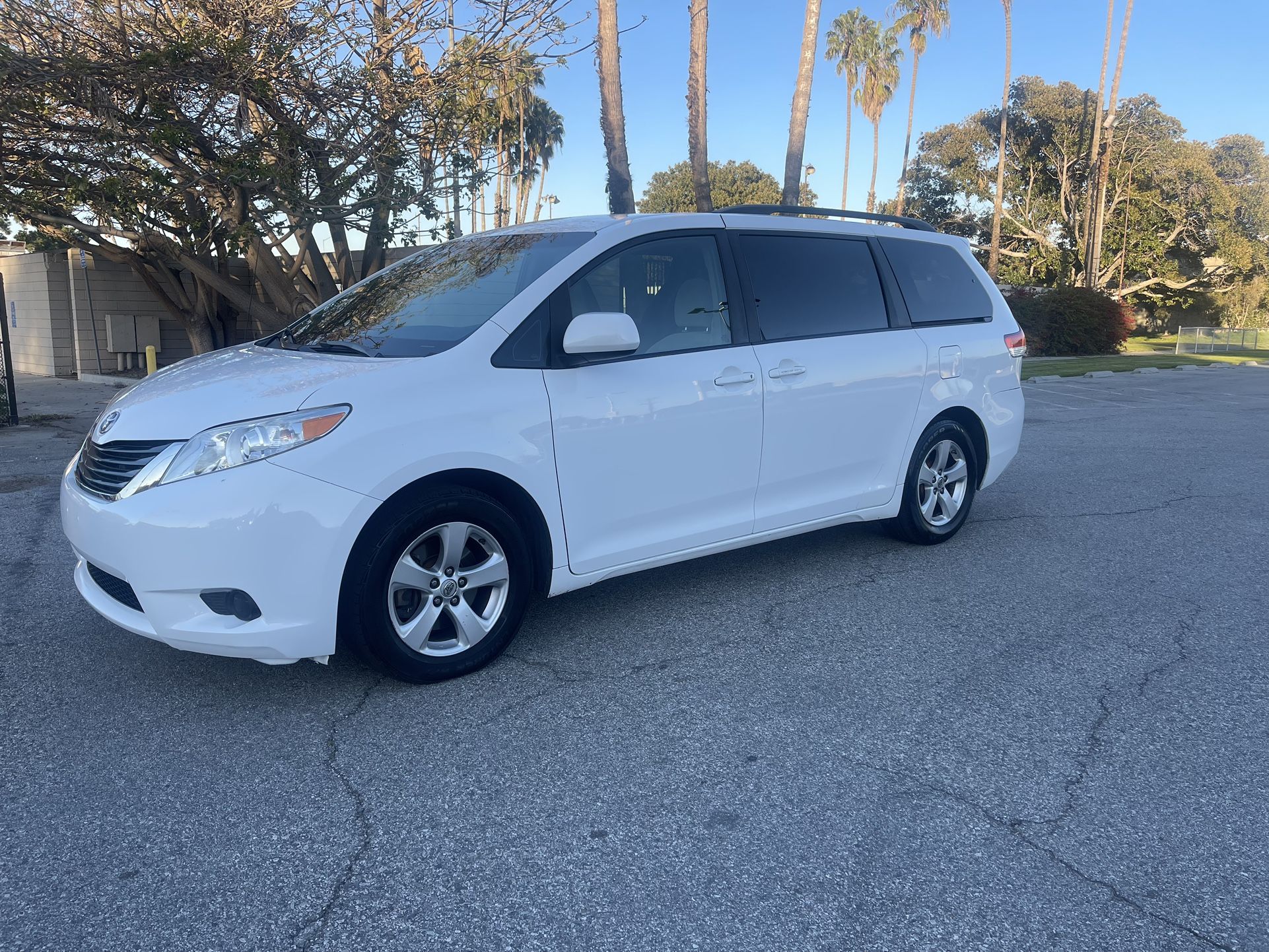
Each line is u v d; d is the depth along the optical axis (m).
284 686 3.79
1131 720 3.54
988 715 3.57
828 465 5.03
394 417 3.51
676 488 4.37
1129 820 2.86
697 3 16.97
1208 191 47.16
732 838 2.76
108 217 11.81
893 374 5.26
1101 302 34.81
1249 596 4.98
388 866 2.62
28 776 3.10
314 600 3.38
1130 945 2.32
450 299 4.23
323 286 13.67
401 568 3.59
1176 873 2.61
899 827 2.82
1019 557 5.69
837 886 2.54
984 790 3.03
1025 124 51.56
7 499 7.21
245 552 3.26
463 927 2.38
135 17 10.23
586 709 3.60
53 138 11.05
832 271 5.14
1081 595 4.98
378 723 3.48
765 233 4.86
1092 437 10.76
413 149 11.89
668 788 3.04
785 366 4.72
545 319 3.98
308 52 10.74
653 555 4.35
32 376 19.86
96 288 19.02
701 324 4.49
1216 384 19.16
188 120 10.86
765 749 3.30
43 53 10.04
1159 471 8.51
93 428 3.89
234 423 3.34
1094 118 49.00
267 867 2.62
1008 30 42.12
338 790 3.02
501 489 3.84
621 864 2.64
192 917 2.41
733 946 2.31
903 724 3.49
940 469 5.79
